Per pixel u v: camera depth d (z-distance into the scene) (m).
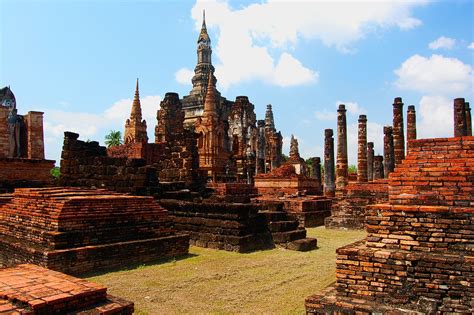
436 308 6.22
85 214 10.77
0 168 19.09
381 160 44.78
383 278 6.70
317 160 42.81
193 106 65.38
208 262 11.86
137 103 47.22
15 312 5.29
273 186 31.27
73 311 5.79
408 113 30.69
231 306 8.07
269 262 12.15
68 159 19.55
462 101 25.50
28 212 11.39
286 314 7.61
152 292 8.82
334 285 7.75
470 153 7.27
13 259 10.70
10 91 24.89
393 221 7.12
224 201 16.06
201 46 68.75
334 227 22.03
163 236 12.50
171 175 21.91
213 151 42.25
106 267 10.57
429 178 7.31
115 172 18.14
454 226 6.68
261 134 63.62
